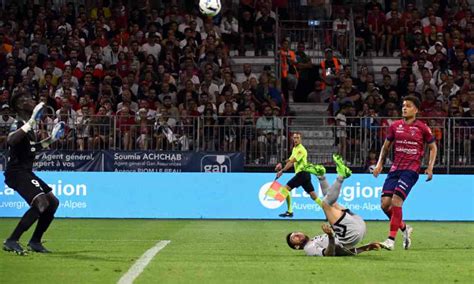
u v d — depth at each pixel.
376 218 35.56
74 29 45.72
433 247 22.66
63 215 35.72
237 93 41.25
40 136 36.16
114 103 40.69
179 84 42.75
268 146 37.12
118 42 44.94
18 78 43.03
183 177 36.03
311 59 46.41
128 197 35.91
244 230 28.84
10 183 19.19
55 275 15.89
